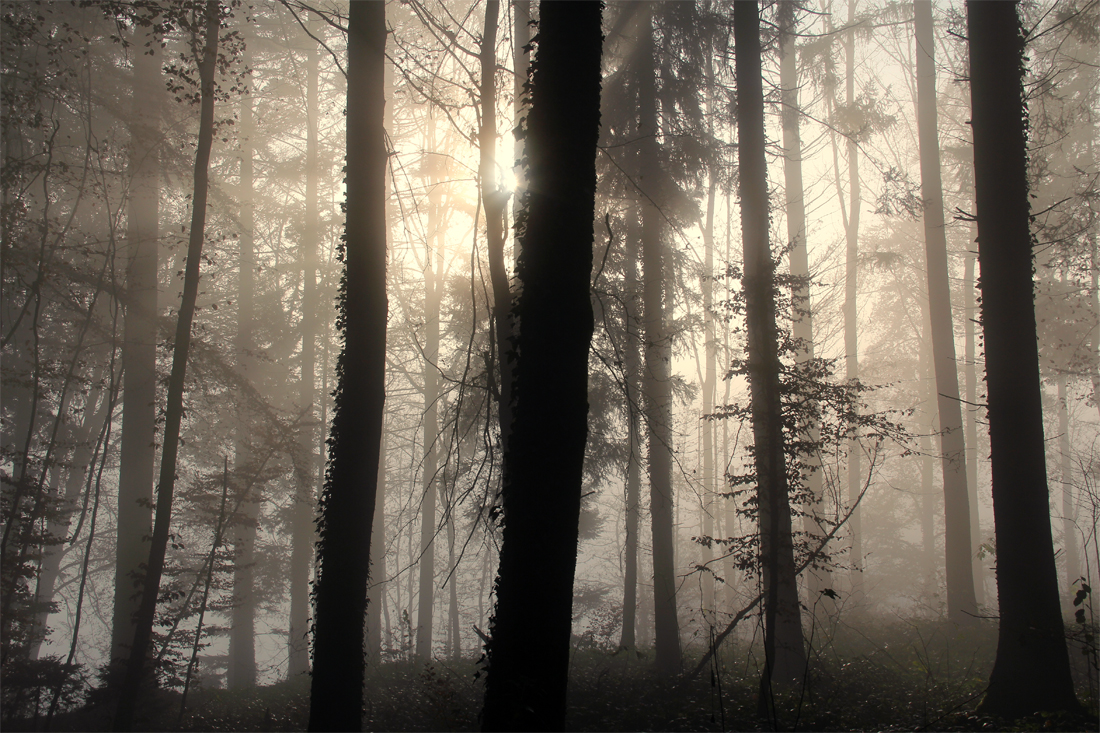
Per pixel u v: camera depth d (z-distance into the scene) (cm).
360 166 867
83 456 2192
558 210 581
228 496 1570
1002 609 813
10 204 1373
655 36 1488
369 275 850
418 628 2170
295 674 1839
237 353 2116
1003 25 906
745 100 1248
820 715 829
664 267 1641
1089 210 1453
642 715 901
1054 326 2003
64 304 1499
